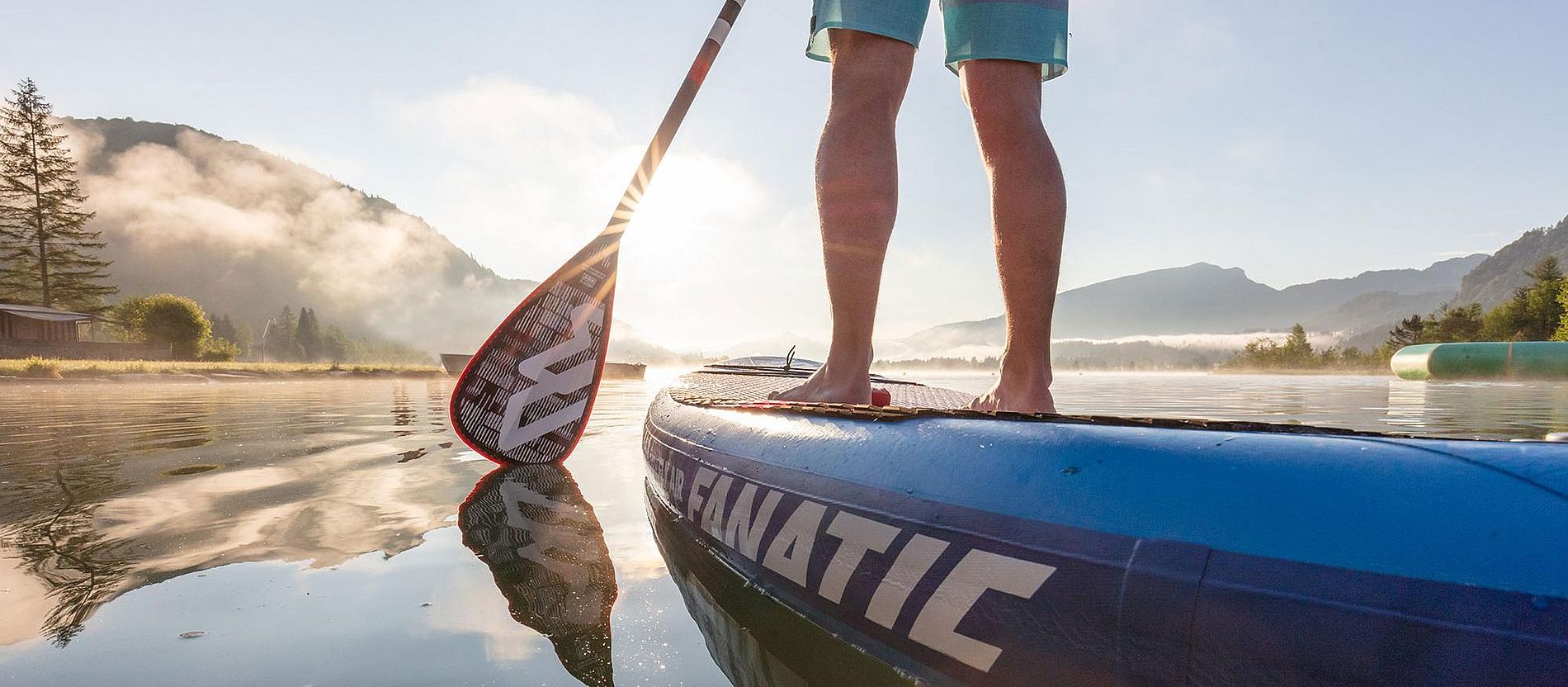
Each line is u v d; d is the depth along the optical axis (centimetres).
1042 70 145
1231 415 434
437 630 97
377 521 156
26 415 444
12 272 3975
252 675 84
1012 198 130
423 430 337
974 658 68
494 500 179
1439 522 48
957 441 81
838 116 135
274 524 152
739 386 230
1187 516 57
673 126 236
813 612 90
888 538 78
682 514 134
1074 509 64
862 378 134
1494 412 454
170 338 4612
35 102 3919
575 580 119
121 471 213
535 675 85
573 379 241
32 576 117
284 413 460
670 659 89
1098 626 58
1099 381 1470
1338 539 50
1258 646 50
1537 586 42
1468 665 43
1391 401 602
